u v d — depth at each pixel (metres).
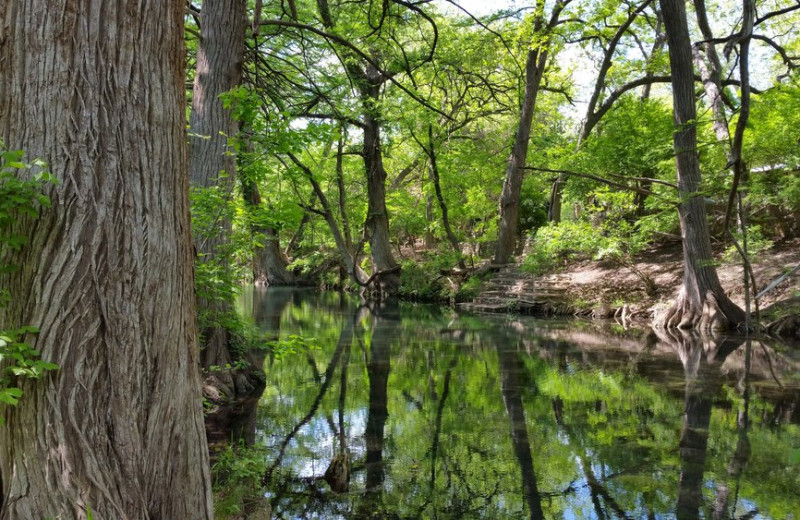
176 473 2.84
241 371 9.49
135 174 2.70
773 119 13.96
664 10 14.07
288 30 13.13
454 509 5.11
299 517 4.94
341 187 25.17
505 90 25.06
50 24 2.57
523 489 5.62
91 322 2.57
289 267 34.44
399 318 19.67
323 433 7.36
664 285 18.77
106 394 2.59
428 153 24.02
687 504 5.20
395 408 8.62
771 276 16.08
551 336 15.50
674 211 17.44
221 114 8.47
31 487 2.43
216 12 8.62
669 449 6.67
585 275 21.64
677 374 10.56
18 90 2.57
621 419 7.91
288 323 18.17
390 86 23.00
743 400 8.68
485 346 14.05
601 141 20.45
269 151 6.97
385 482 5.79
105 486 2.53
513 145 24.11
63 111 2.57
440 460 6.42
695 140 14.28
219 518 4.40
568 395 9.30
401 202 29.59
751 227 15.59
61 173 2.56
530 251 22.36
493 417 8.13
